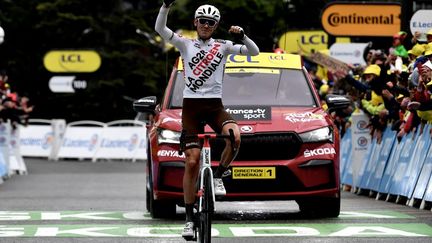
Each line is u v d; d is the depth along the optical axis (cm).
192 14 5978
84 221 1839
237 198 1788
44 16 6588
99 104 6581
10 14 6700
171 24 6056
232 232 1627
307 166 1792
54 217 1920
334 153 1827
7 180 3500
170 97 1970
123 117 6662
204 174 1358
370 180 2645
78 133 5591
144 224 1781
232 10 5619
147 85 6469
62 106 6744
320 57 3156
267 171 1777
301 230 1650
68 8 6569
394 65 2592
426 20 2764
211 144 1784
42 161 5344
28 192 2788
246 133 1788
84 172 4131
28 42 6794
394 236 1555
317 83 3400
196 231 1413
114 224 1781
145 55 6806
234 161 1788
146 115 5475
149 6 6894
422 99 2127
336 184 1825
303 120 1842
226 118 1442
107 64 6575
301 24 5628
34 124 6084
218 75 1468
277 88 1988
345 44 3656
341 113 3089
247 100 1950
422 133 2267
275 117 1847
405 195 2283
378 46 4147
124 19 6562
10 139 3875
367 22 3750
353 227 1694
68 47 6675
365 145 2836
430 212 2023
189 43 1473
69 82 6512
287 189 1788
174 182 1806
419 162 2239
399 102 2469
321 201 1869
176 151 1816
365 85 2692
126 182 3325
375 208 2153
